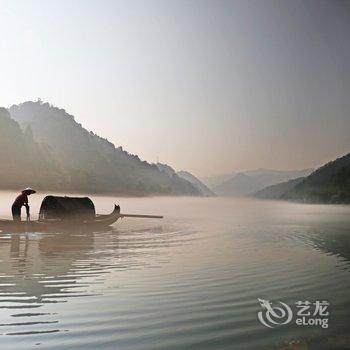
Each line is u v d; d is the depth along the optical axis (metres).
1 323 7.71
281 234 27.62
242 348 6.83
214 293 10.28
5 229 23.58
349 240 24.02
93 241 20.70
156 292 10.23
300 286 11.30
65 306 8.85
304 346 6.95
